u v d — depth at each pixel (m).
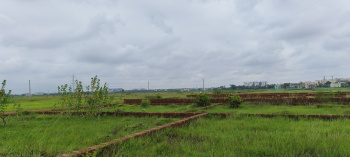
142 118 9.28
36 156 3.74
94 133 6.04
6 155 3.81
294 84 90.69
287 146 4.11
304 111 10.12
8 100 8.78
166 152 4.05
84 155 3.54
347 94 18.11
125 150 4.00
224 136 5.13
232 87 103.25
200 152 3.97
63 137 5.49
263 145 4.25
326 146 4.04
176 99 18.41
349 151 3.67
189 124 7.31
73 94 11.20
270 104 14.85
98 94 10.19
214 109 12.67
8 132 6.48
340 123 6.55
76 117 10.55
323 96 14.30
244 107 13.24
